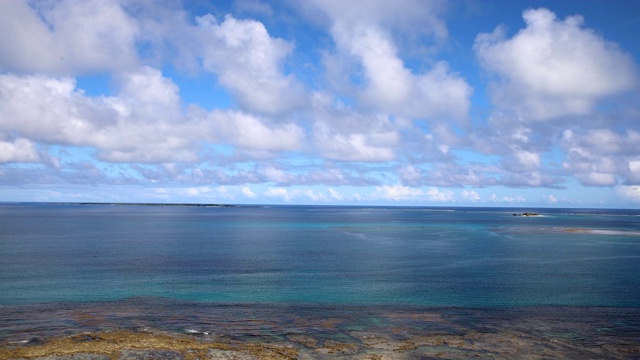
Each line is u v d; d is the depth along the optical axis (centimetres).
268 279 4138
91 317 2736
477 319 2797
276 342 2288
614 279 4200
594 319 2812
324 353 2130
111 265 4916
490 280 4138
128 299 3291
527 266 5000
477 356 2133
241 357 2041
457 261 5384
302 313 2914
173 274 4369
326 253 6134
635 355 2172
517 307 3127
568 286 3869
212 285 3841
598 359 2114
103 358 1984
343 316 2844
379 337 2403
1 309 2948
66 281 3972
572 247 6981
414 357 2105
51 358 1973
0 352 2044
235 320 2716
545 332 2528
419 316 2861
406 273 4506
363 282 4016
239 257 5656
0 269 4609
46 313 2833
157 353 2056
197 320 2697
